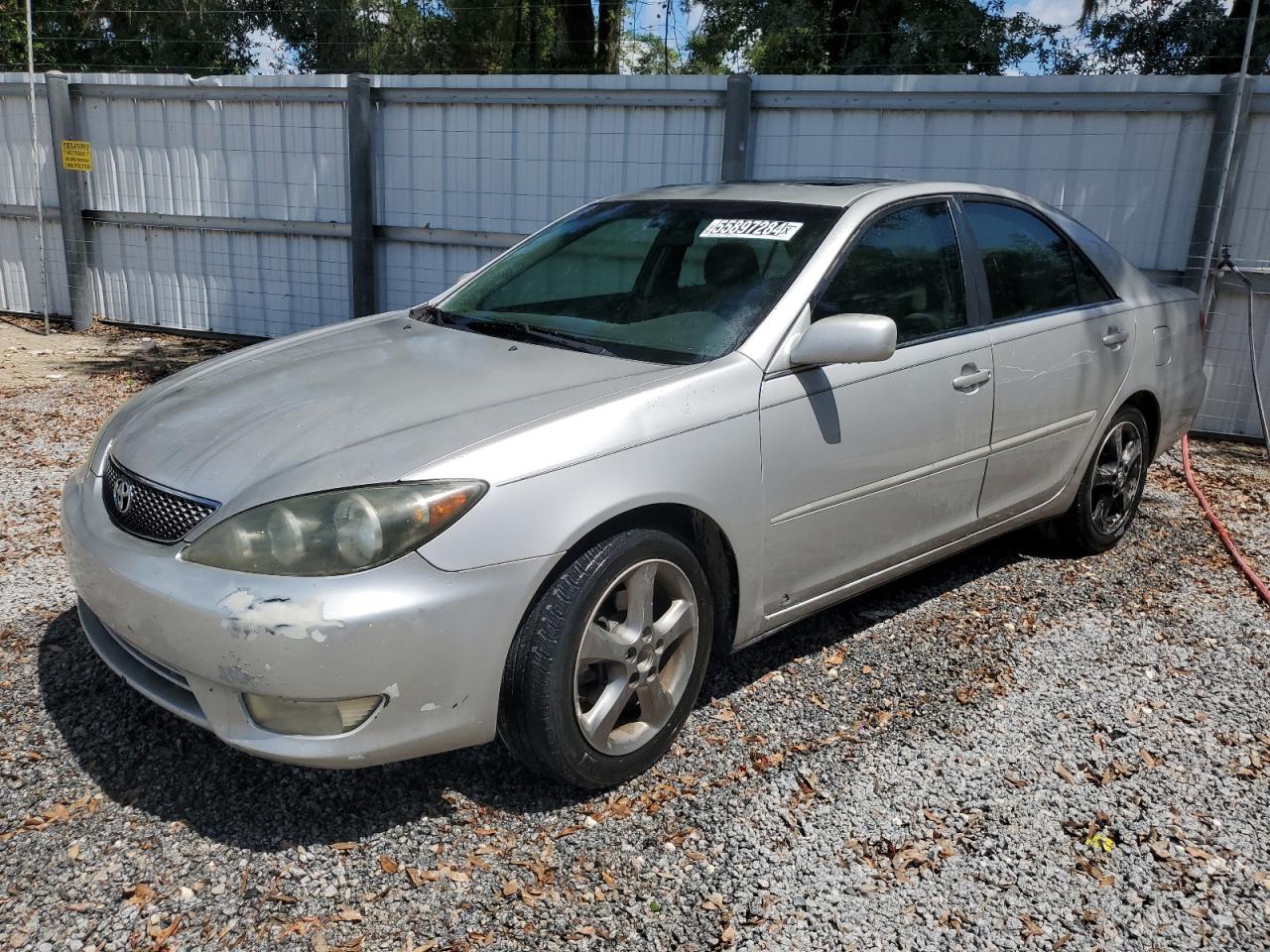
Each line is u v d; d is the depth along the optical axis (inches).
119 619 105.7
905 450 140.3
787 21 717.3
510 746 110.7
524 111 335.9
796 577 132.3
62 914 95.4
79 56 924.6
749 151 312.7
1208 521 215.8
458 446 103.3
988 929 98.0
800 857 106.7
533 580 102.9
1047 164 287.3
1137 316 184.1
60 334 405.7
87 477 123.8
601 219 160.7
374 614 95.7
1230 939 97.7
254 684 96.9
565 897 99.8
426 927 95.6
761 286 133.4
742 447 119.9
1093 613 166.7
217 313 402.9
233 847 105.1
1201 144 272.8
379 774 117.6
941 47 687.7
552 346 132.6
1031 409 160.9
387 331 147.1
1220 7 631.2
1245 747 129.2
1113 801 117.6
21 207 416.8
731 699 136.7
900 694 139.2
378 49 995.3
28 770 116.1
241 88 370.0
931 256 150.3
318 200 373.4
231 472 106.0
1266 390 283.9
